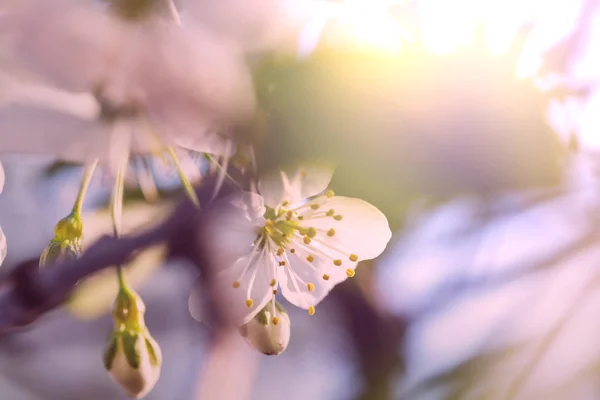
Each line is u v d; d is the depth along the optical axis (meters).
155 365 0.13
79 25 0.10
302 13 0.11
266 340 0.13
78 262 0.11
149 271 0.13
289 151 0.11
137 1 0.10
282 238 0.13
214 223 0.12
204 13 0.11
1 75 0.10
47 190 0.15
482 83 0.12
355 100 0.11
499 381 0.15
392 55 0.12
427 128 0.12
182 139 0.11
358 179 0.12
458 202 0.13
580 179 0.14
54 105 0.11
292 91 0.11
